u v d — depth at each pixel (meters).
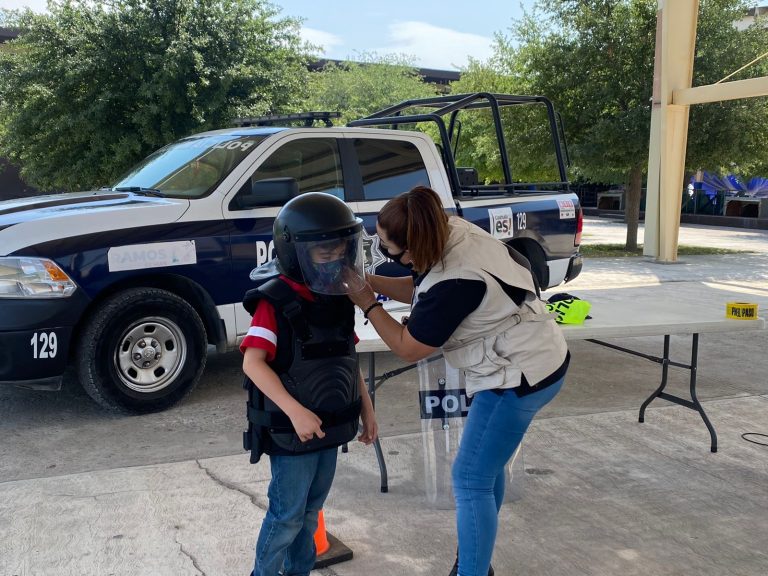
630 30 15.59
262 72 15.89
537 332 2.64
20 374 4.62
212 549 3.21
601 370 6.44
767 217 25.64
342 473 4.12
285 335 2.31
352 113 29.42
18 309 4.55
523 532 3.41
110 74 15.13
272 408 2.34
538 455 4.37
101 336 4.86
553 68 16.14
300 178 5.74
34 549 3.19
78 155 15.70
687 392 5.73
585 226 26.12
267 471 4.11
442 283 2.52
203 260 5.20
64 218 4.79
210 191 5.38
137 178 6.04
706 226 26.52
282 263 2.31
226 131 6.18
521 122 16.88
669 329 4.22
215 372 6.25
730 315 4.46
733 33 15.68
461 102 7.11
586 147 15.67
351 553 3.14
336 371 2.37
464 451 2.71
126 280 5.10
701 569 3.08
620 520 3.53
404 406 5.40
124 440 4.62
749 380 6.11
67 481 3.93
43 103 15.39
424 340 2.50
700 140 15.17
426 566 3.10
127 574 3.00
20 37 15.35
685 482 3.99
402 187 6.26
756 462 4.28
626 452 4.43
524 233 6.96
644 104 15.56
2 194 25.14
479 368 2.63
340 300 2.40
